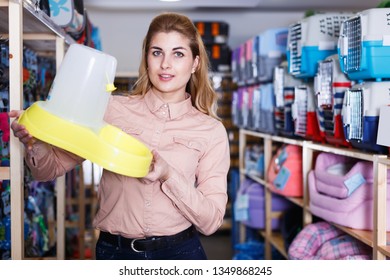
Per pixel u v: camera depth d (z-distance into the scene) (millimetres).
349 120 2393
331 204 2604
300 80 3346
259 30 5973
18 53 1822
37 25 2389
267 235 3957
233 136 5699
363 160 2623
